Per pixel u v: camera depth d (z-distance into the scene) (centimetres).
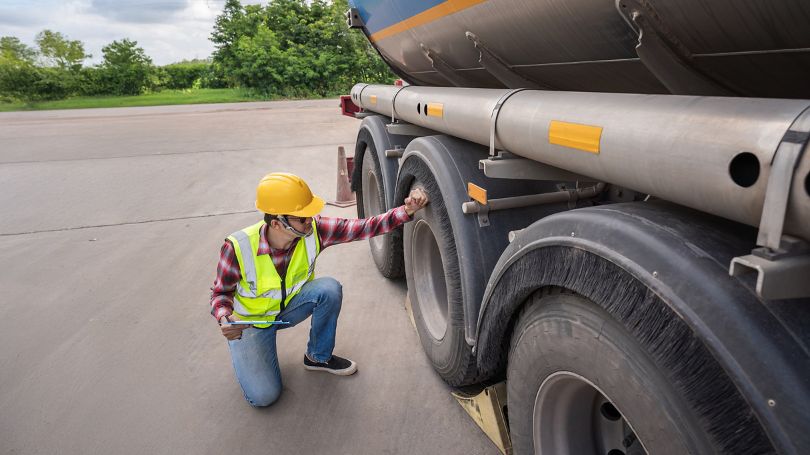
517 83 236
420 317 272
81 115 2030
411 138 368
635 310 105
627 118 119
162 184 741
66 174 823
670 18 129
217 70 3206
